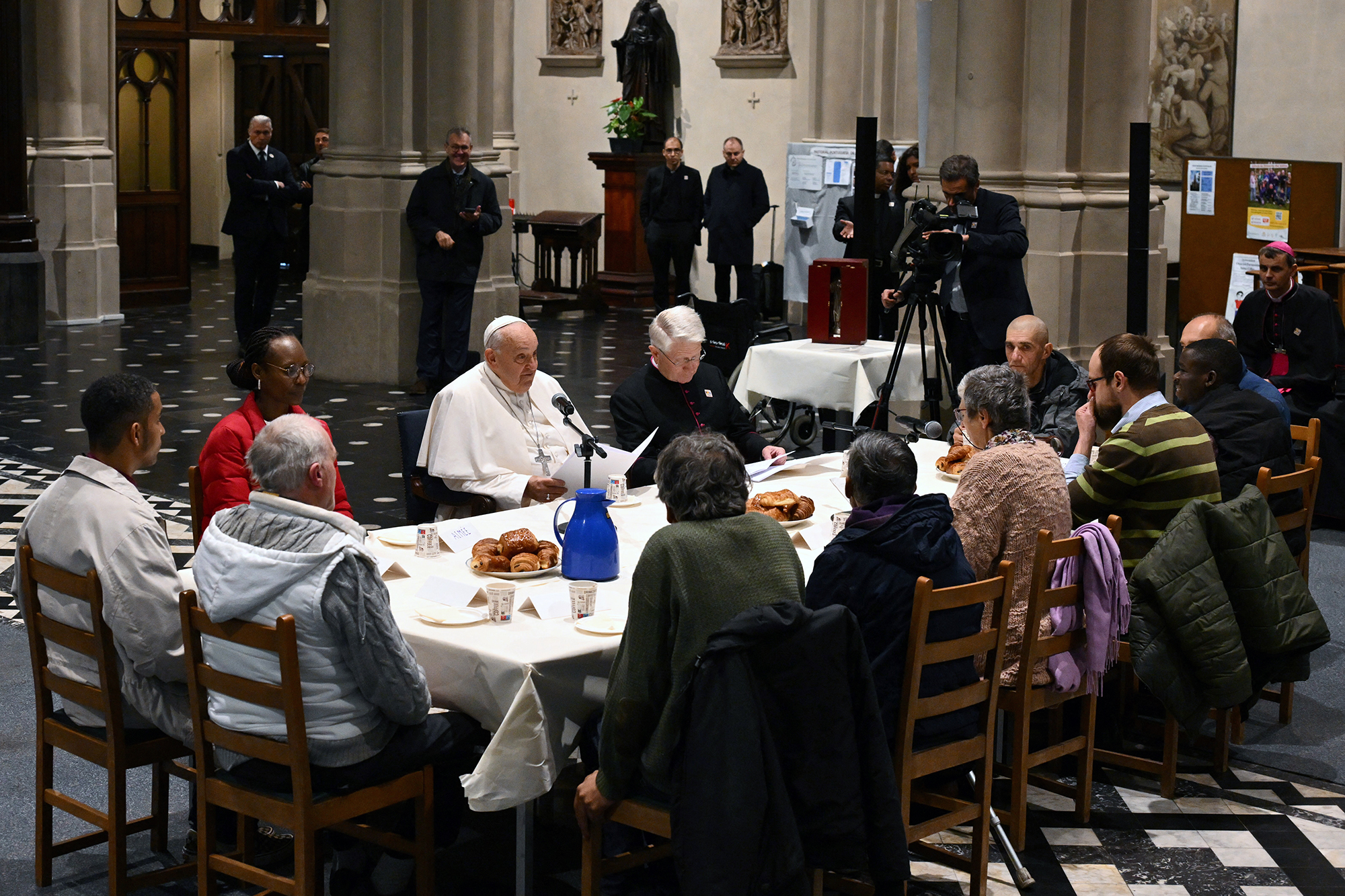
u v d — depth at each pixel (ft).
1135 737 16.26
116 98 46.19
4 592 20.47
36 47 43.45
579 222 51.65
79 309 44.83
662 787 10.65
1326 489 24.84
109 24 45.16
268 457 11.07
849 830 10.25
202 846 11.46
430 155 36.06
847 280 26.11
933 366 26.86
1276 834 13.91
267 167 40.40
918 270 24.63
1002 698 13.35
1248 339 25.88
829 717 10.21
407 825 12.45
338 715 10.98
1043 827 14.03
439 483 17.63
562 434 18.10
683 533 10.70
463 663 11.58
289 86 62.95
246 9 52.80
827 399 25.38
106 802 14.10
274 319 48.29
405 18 35.04
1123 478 15.02
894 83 45.93
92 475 11.75
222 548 10.89
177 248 50.72
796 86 49.39
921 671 11.69
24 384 35.09
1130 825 14.10
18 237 40.34
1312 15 39.09
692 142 52.29
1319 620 14.53
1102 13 28.55
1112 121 28.99
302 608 10.71
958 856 12.48
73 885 12.46
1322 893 12.78
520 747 11.08
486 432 17.42
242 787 11.22
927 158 30.17
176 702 11.77
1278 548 14.44
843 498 16.42
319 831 11.59
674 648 10.53
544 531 14.92
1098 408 16.37
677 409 18.69
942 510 11.94
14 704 16.43
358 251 36.06
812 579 11.86
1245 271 37.58
